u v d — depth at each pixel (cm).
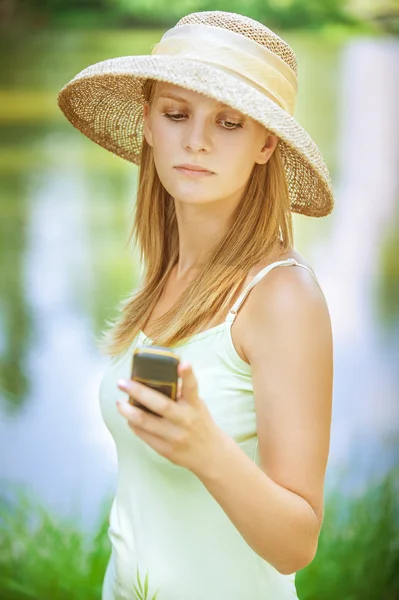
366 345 1057
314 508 246
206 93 247
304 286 256
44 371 992
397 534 560
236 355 262
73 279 1288
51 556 558
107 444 827
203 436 209
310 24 2212
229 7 2238
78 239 1431
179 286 300
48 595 541
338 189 1625
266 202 276
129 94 314
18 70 2108
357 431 841
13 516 621
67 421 876
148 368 204
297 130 260
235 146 261
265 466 252
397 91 2108
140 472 284
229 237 276
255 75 263
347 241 1420
